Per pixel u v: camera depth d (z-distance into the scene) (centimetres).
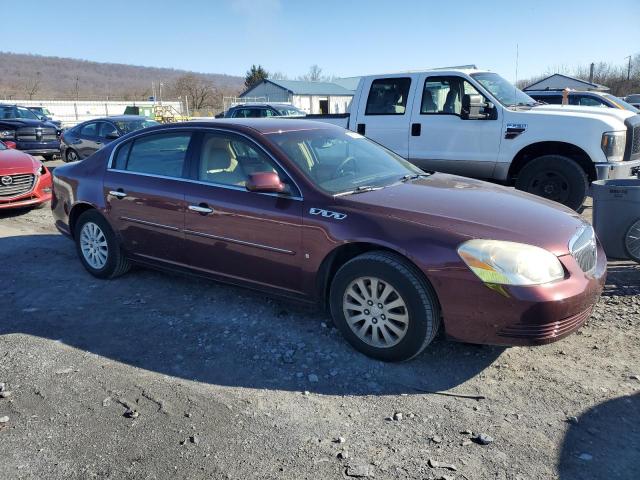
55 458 279
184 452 281
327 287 398
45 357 383
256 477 263
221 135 448
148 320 441
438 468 266
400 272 344
